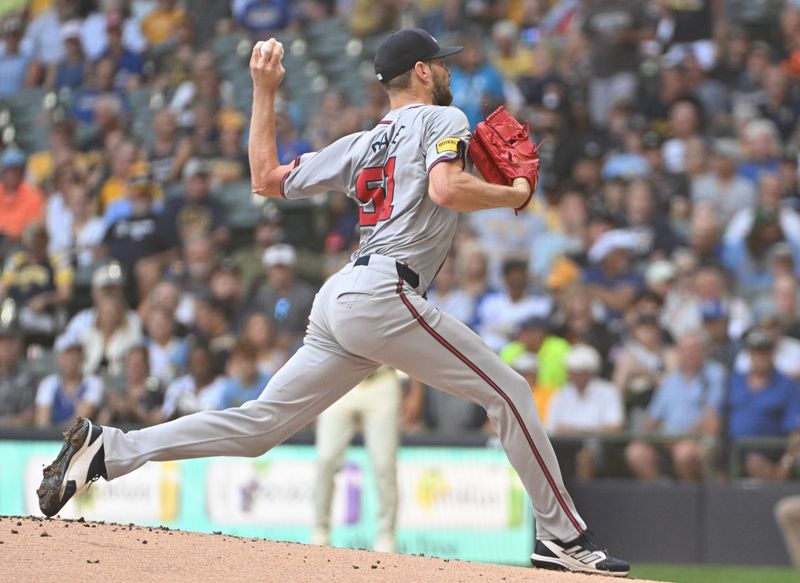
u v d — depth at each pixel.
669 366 35.25
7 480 34.44
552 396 34.56
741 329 36.41
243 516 33.28
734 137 43.59
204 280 42.28
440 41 47.34
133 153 48.50
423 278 15.57
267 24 54.38
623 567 16.16
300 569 14.43
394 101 16.30
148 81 54.81
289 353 36.25
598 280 38.62
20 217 48.44
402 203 15.47
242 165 47.56
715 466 32.97
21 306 43.97
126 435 15.70
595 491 33.25
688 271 37.91
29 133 55.06
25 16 58.88
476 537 32.25
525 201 15.57
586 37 48.09
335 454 29.52
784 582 29.14
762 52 46.03
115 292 41.06
